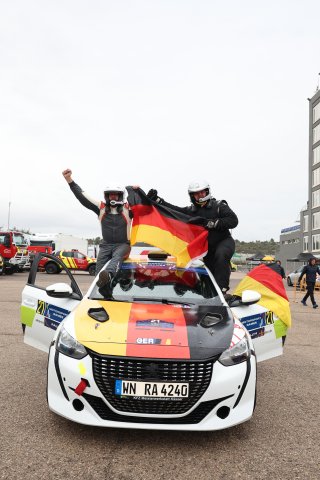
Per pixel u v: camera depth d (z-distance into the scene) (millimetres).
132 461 3113
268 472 3016
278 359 6586
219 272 5676
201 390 3307
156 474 2941
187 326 3701
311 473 3018
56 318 4582
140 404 3279
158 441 3459
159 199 5617
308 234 64188
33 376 5113
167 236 5434
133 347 3365
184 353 3344
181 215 5484
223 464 3117
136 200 5551
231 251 5730
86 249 42344
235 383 3379
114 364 3305
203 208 5734
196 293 4637
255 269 5262
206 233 5316
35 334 4770
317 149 61688
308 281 15203
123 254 5223
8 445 3291
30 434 3492
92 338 3475
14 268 29031
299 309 14398
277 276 5129
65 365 3396
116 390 3270
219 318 3932
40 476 2857
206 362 3346
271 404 4473
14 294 14883
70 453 3195
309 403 4531
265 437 3617
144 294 4539
